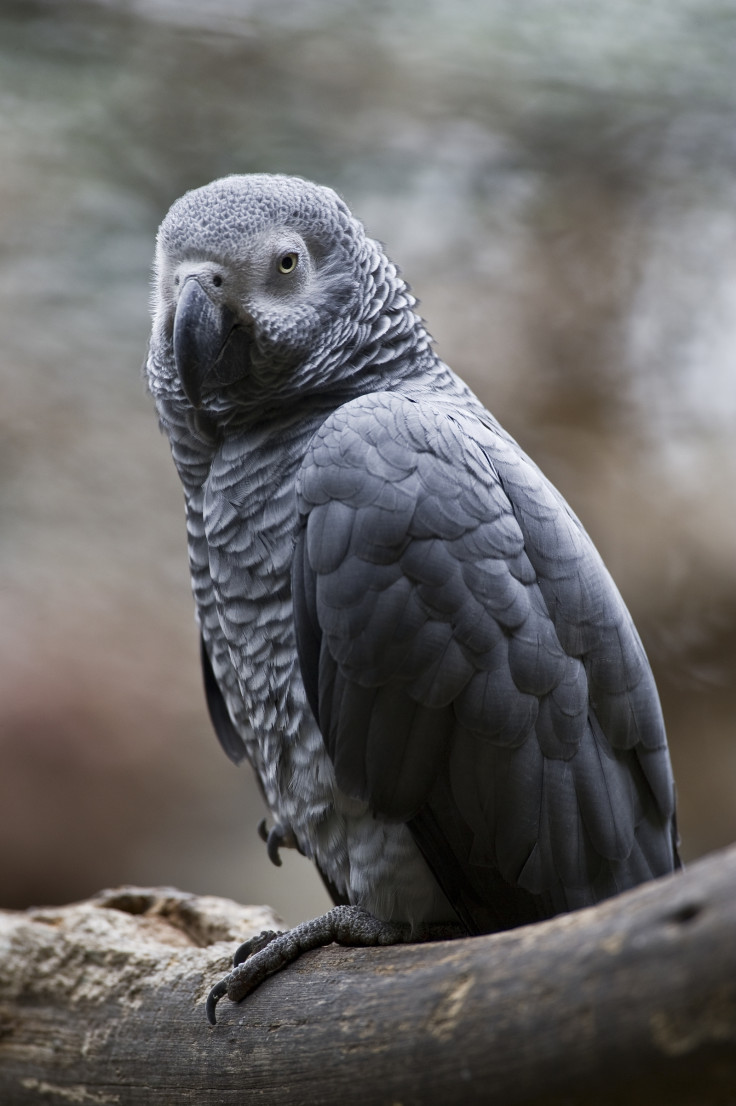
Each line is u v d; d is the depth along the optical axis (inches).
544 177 585.0
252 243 258.5
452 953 186.1
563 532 241.0
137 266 561.0
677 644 599.2
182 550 589.3
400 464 231.9
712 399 601.6
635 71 562.3
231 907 296.0
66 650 546.3
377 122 568.7
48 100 556.4
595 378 600.7
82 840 534.6
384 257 283.9
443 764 229.3
